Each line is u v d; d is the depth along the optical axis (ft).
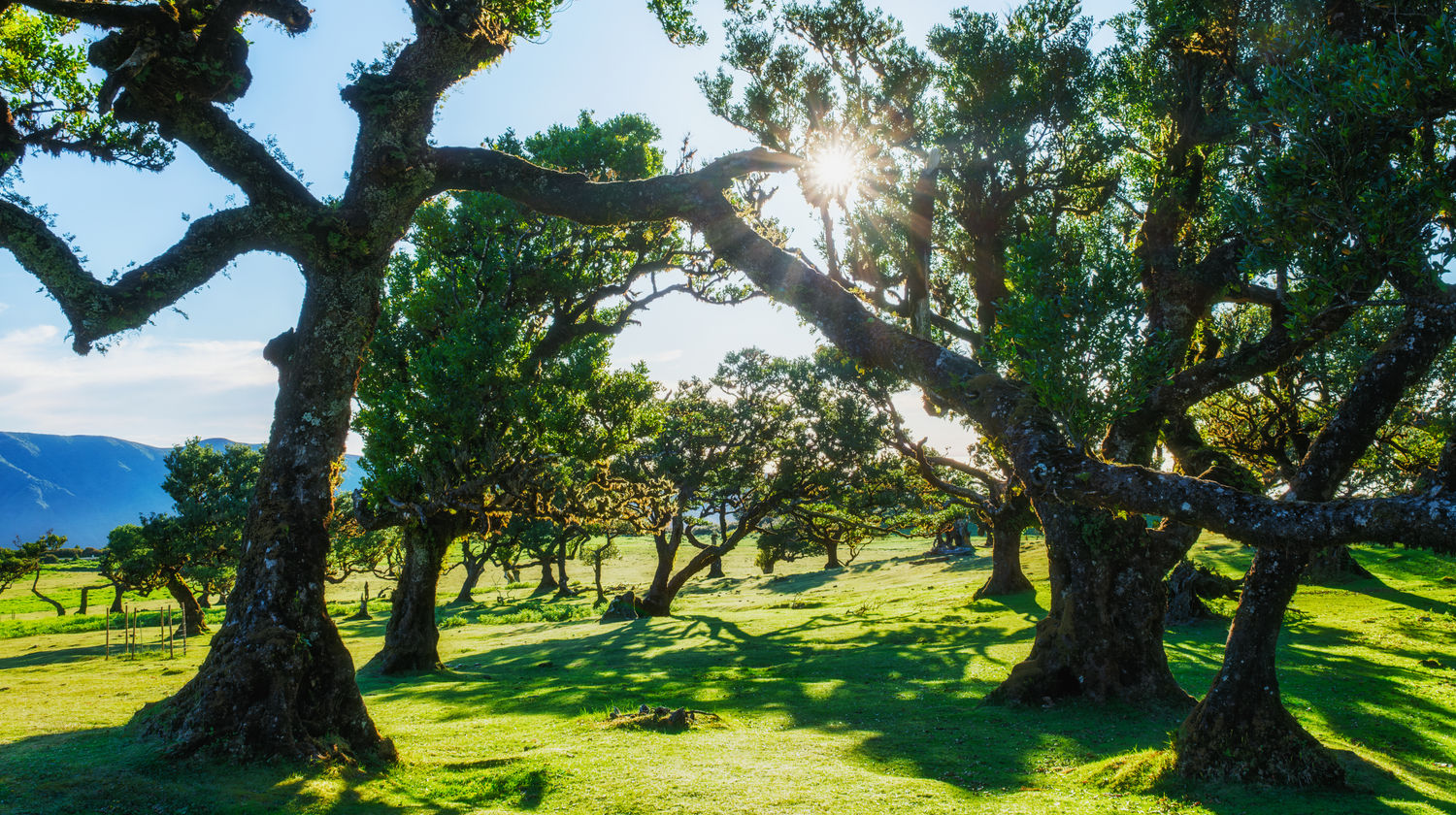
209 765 24.76
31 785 22.08
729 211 31.83
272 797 23.44
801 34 60.49
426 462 62.39
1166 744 32.68
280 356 32.07
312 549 29.48
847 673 57.88
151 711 27.81
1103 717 39.42
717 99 61.26
